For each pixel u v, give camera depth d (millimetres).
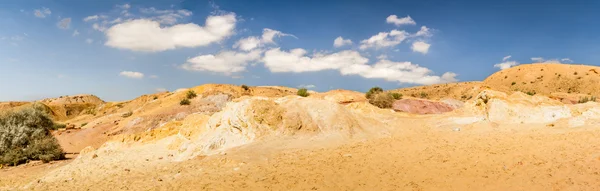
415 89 104812
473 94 71625
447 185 12367
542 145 15555
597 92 77062
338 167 14758
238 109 21156
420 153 16156
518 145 15984
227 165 16016
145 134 27422
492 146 16234
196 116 25219
